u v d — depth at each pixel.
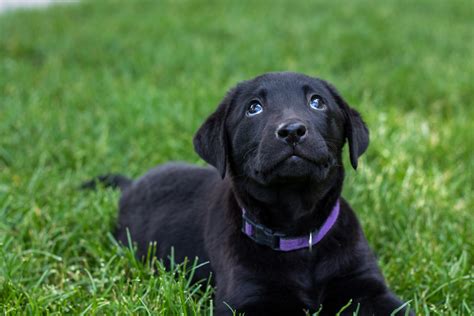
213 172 1.04
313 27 2.50
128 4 3.10
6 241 1.04
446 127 1.45
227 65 2.00
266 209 0.89
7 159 1.36
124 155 1.37
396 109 1.57
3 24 2.70
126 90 1.74
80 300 0.93
